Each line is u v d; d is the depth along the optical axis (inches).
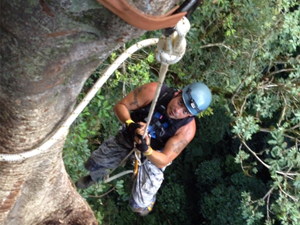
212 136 333.4
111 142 136.6
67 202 108.0
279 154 211.0
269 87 253.8
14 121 65.6
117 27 53.2
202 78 254.7
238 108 242.8
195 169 374.3
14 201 87.0
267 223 230.1
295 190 219.9
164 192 363.9
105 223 325.4
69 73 62.9
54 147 82.2
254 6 241.4
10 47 53.9
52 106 66.9
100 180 144.4
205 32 242.5
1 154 71.8
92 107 203.8
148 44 75.2
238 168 348.8
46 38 52.1
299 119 233.0
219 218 328.5
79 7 49.1
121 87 215.6
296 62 255.6
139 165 131.0
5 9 49.9
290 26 253.8
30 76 57.1
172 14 58.6
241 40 254.2
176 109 120.0
